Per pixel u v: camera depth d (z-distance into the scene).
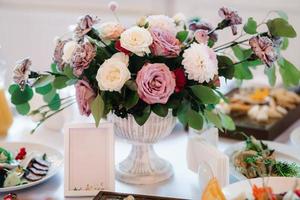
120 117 1.21
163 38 1.15
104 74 1.11
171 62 1.17
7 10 3.22
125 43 1.12
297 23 2.77
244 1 2.88
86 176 1.23
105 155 1.23
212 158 1.20
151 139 1.26
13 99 1.31
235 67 1.29
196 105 1.21
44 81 1.24
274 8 2.81
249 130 1.61
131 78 1.15
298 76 1.33
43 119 1.35
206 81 1.17
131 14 3.06
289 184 1.01
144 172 1.30
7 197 1.18
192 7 3.03
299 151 1.43
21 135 1.66
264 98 1.84
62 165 1.36
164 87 1.12
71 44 1.17
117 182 1.30
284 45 1.36
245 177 1.24
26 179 1.27
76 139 1.23
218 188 0.98
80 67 1.12
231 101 1.84
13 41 3.22
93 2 3.06
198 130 1.23
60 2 3.12
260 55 1.19
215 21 2.98
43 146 1.47
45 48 3.16
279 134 1.68
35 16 3.18
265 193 0.89
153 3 3.05
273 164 1.26
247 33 1.28
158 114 1.15
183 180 1.32
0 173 1.24
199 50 1.14
